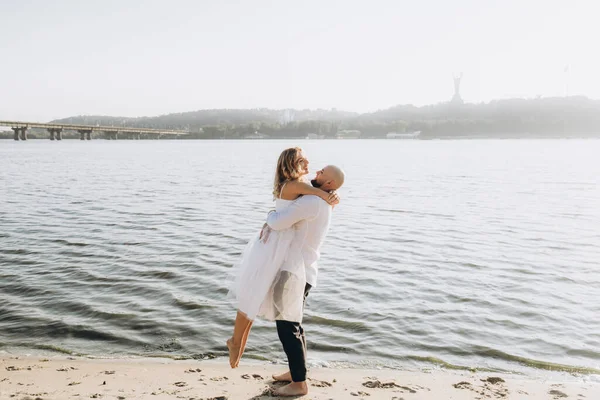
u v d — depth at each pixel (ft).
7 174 114.11
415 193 83.61
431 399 15.42
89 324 23.61
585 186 97.19
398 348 21.45
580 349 21.56
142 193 78.59
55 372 17.83
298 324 14.85
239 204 66.54
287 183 14.16
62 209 59.98
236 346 14.52
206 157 226.99
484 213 61.46
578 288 30.63
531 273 33.94
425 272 33.86
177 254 37.63
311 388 16.01
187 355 20.40
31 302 26.55
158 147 428.56
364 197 77.56
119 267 33.73
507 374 19.11
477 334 23.08
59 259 35.73
